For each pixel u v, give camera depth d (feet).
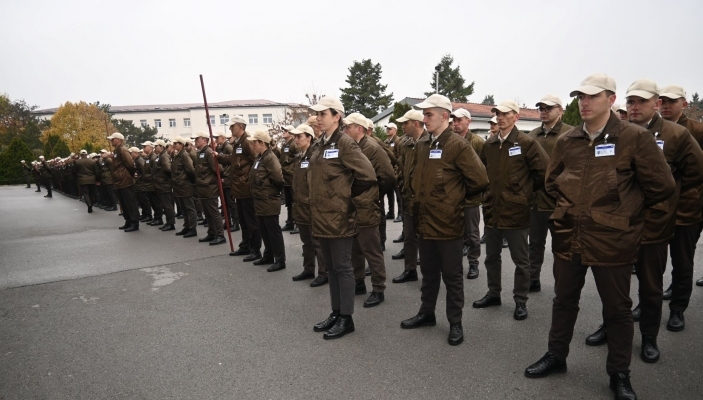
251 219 19.65
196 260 20.35
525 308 12.20
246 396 8.61
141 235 27.58
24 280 17.75
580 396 8.26
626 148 7.78
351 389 8.73
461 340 10.70
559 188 8.61
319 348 10.68
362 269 14.88
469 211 15.72
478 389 8.59
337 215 11.20
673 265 11.05
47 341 11.65
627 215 7.79
